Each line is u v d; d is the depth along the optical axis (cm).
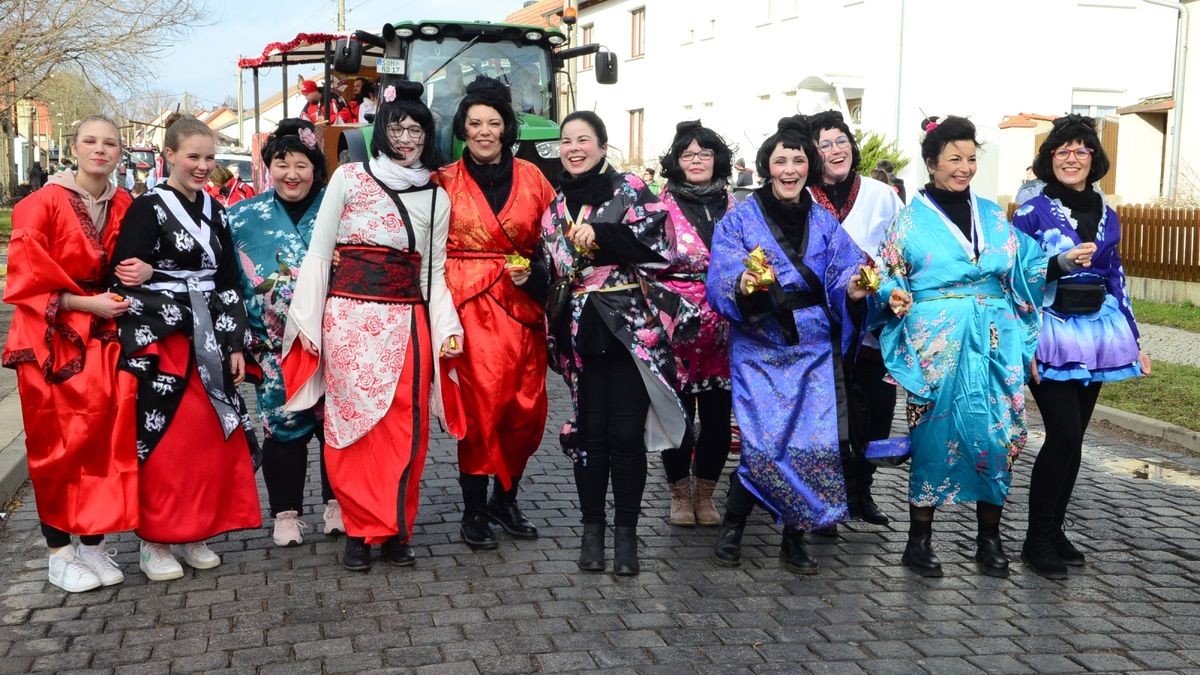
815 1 2333
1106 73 2066
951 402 486
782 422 482
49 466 454
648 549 527
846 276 481
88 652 399
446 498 605
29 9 2095
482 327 504
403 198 482
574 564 500
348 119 1330
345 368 477
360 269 480
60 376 449
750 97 2591
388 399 477
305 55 1428
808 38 2364
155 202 459
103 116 461
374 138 486
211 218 474
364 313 479
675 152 554
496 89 507
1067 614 452
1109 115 2080
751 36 2573
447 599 454
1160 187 2002
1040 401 505
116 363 458
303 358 486
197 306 468
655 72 3044
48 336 448
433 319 495
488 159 510
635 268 482
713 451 559
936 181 501
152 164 2517
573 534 546
